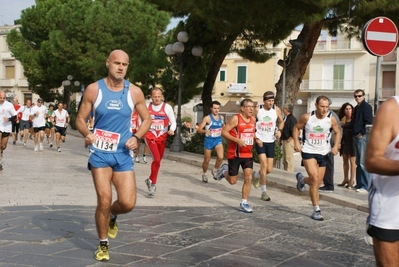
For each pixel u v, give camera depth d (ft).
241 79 184.44
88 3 138.92
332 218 28.91
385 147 10.46
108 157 18.19
